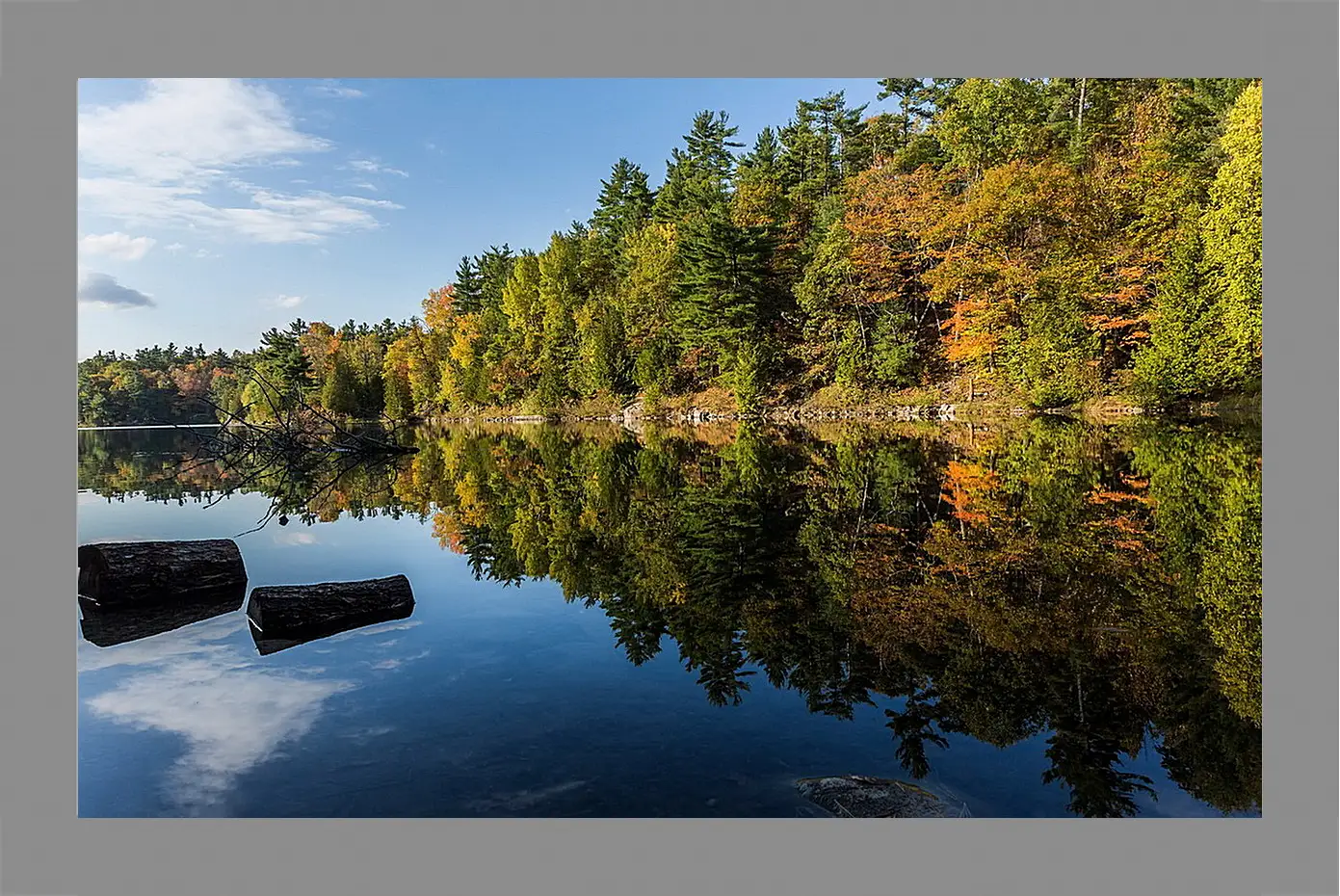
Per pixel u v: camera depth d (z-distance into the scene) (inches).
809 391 1376.7
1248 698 167.2
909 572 281.6
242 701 174.2
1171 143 1007.6
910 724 156.3
